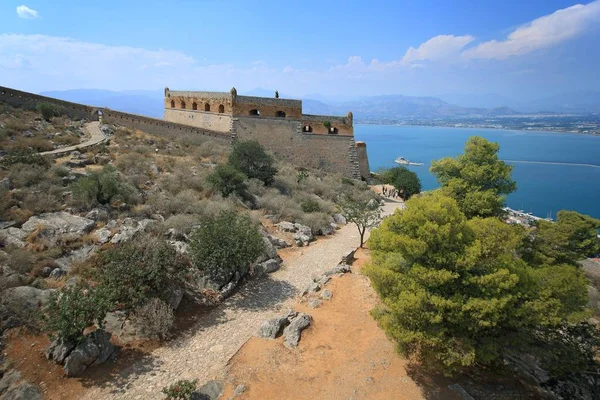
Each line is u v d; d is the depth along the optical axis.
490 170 22.61
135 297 15.41
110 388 12.36
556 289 13.41
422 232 13.05
